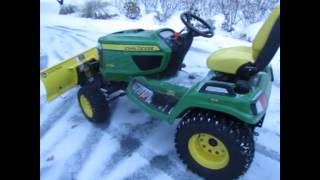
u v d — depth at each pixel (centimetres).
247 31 617
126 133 335
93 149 313
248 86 243
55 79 345
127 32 339
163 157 297
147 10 817
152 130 338
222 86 240
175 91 292
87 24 781
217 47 541
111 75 338
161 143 317
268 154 295
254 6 677
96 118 342
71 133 338
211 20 682
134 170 283
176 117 263
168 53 298
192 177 271
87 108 352
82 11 901
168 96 295
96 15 850
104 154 305
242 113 230
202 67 438
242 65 243
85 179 276
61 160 299
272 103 372
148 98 301
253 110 231
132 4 816
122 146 315
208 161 262
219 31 638
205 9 728
